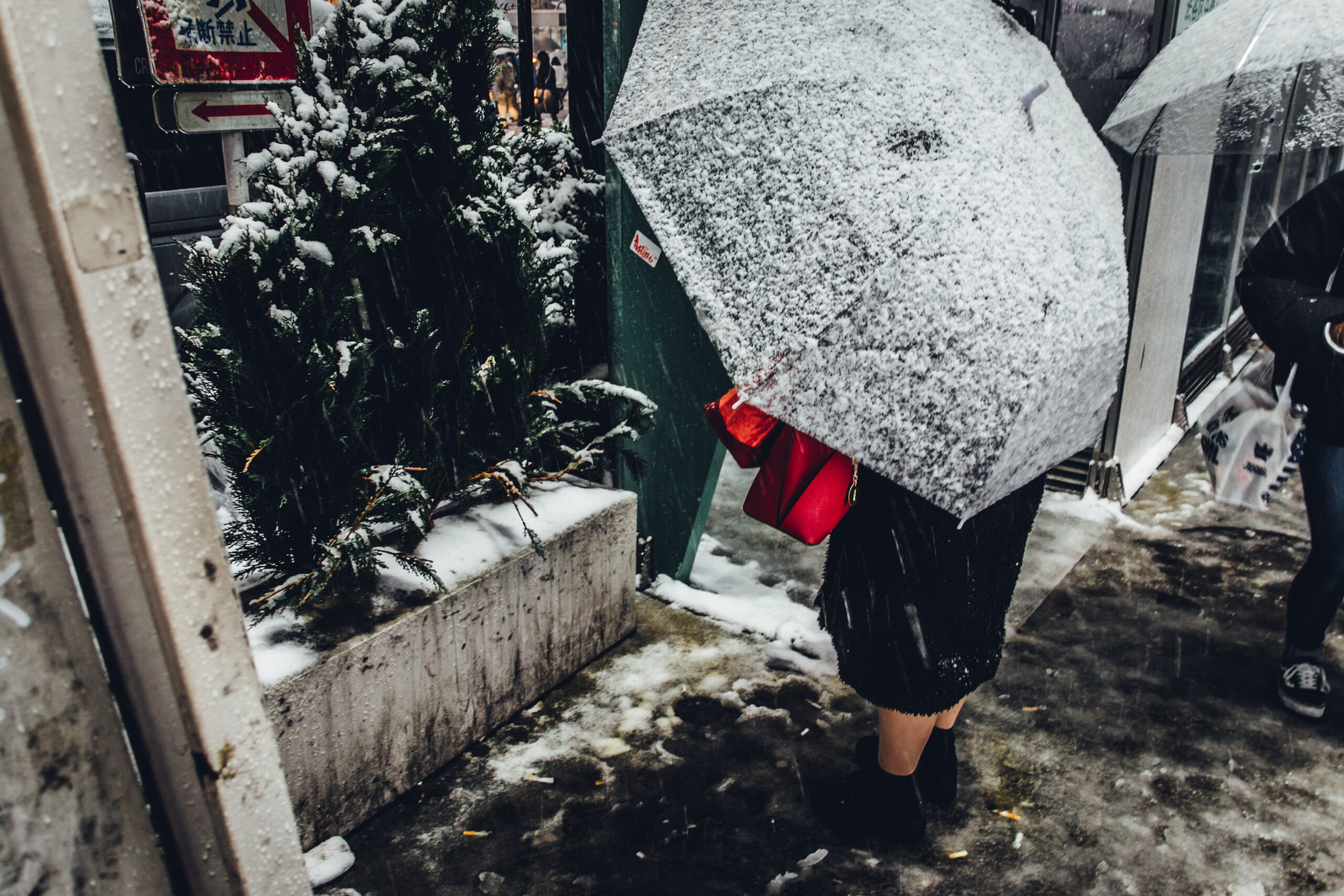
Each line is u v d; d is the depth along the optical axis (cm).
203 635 96
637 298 337
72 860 90
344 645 236
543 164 385
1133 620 367
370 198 258
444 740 273
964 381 157
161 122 281
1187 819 259
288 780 227
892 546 199
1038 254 160
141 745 97
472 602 270
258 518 249
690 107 178
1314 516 288
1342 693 320
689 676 324
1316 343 265
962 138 159
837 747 288
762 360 162
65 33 78
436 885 233
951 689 208
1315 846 249
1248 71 271
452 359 289
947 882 236
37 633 84
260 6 299
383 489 257
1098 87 414
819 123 162
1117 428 471
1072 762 283
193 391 246
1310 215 270
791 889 233
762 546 435
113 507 89
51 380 83
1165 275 477
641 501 376
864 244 154
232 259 230
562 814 258
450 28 286
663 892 232
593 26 377
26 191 78
